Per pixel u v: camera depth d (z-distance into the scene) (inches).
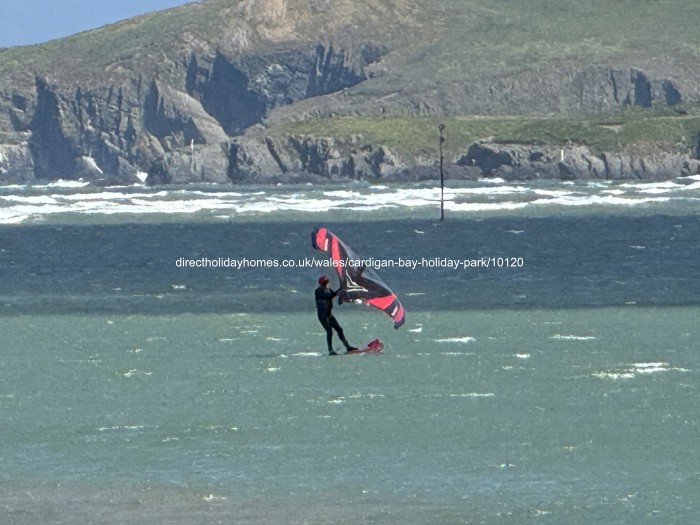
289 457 2470.5
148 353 3801.7
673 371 3309.5
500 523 2049.7
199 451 2519.7
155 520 2081.7
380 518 2085.4
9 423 2785.4
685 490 2212.1
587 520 2054.6
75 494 2231.8
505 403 2923.2
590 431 2637.8
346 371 3393.2
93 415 2861.7
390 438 2608.3
